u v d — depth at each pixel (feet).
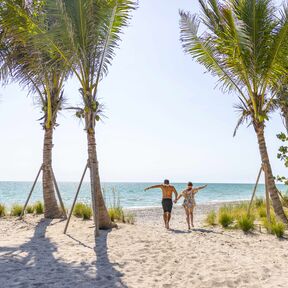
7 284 13.52
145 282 14.66
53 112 36.65
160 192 204.95
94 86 29.12
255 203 50.26
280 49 30.83
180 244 23.47
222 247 22.79
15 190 216.95
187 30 35.24
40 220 33.65
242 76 34.30
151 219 48.83
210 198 152.05
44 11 29.99
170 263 18.11
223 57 35.42
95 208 26.17
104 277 15.14
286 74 33.22
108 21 27.99
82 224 30.81
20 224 31.40
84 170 28.40
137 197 149.18
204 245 23.38
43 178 36.24
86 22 27.07
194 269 16.98
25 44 30.78
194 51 35.42
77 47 27.25
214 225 33.76
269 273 16.42
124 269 16.62
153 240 24.44
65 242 22.77
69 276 15.06
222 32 33.32
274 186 32.58
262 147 32.96
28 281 14.05
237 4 32.63
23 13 28.60
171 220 46.57
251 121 34.30
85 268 16.43
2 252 19.19
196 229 31.53
